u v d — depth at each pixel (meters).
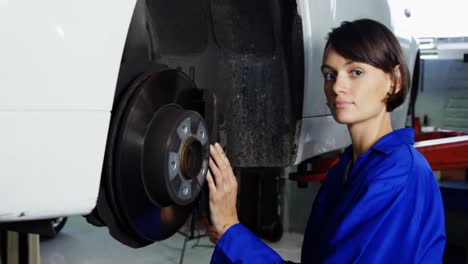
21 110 0.55
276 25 1.10
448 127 3.91
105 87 0.62
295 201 3.19
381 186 0.68
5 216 0.56
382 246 0.66
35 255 1.46
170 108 0.76
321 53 1.19
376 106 0.74
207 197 0.84
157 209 0.79
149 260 2.64
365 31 0.72
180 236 3.08
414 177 0.69
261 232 2.93
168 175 0.70
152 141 0.71
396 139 0.74
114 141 0.69
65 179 0.59
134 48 0.79
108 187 0.69
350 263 0.66
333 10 1.24
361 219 0.67
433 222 0.70
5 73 0.53
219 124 0.87
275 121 1.17
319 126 1.25
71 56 0.58
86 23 0.59
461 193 2.38
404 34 1.84
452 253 2.33
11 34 0.53
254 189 2.93
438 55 3.86
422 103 3.97
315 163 1.99
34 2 0.54
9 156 0.54
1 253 1.39
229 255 0.75
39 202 0.58
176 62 1.17
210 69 1.17
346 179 0.80
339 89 0.73
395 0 1.74
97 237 3.13
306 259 0.86
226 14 1.12
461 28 3.73
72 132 0.59
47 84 0.56
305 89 1.15
